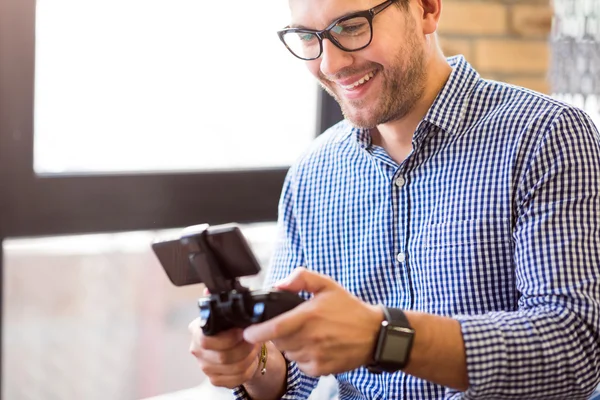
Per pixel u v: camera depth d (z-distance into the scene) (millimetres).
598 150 1515
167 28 2359
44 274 3316
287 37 1584
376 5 1497
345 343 1225
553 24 2846
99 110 2270
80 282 3344
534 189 1487
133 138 2332
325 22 1506
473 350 1295
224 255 1216
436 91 1629
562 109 1528
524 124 1540
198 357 1381
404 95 1561
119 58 2287
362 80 1539
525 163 1517
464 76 1629
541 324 1350
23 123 2084
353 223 1705
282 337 1228
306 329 1207
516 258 1494
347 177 1728
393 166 1651
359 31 1495
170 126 2391
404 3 1527
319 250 1756
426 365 1297
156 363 3410
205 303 1263
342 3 1485
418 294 1619
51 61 2180
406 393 1601
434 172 1606
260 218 2488
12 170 2082
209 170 2377
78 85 2230
